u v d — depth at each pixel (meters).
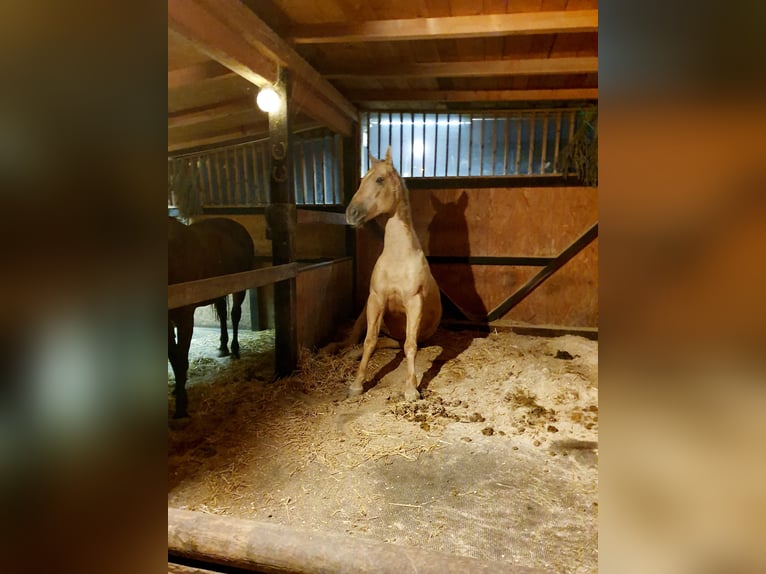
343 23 2.83
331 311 4.03
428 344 3.89
